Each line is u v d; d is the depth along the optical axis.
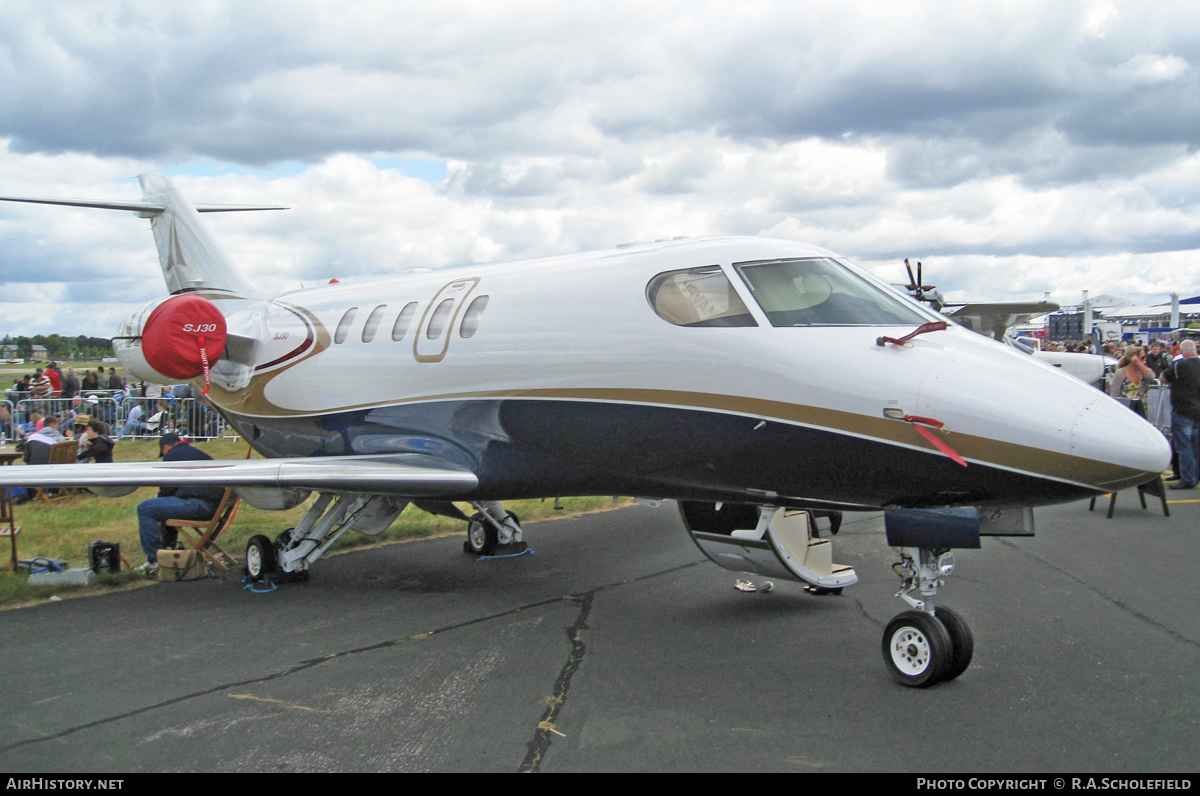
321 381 9.04
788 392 5.50
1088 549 8.60
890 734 4.43
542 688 5.27
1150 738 4.29
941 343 5.35
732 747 4.32
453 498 7.88
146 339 9.37
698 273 6.19
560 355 6.67
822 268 6.00
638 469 6.44
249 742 4.53
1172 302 29.75
